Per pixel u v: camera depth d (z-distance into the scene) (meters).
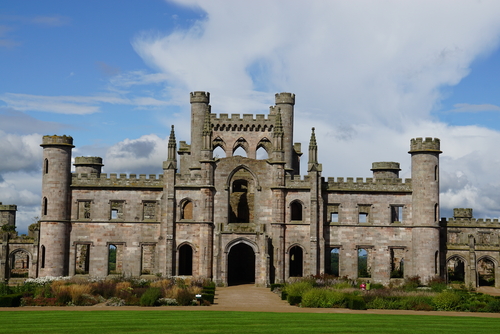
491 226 113.50
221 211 104.69
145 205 115.25
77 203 105.56
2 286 77.69
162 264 103.75
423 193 105.44
